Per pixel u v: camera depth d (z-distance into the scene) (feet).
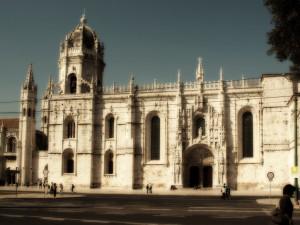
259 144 272.31
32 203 162.71
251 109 278.05
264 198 201.87
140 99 299.58
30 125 354.54
